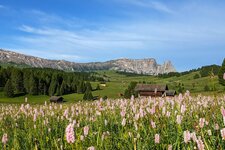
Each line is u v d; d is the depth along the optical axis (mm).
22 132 11328
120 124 10578
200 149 5383
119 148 7547
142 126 8219
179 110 9602
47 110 17328
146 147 7031
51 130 10961
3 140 8117
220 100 13828
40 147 8656
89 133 8219
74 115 14266
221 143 6328
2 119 17172
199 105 12844
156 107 9477
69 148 7059
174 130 8062
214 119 8516
